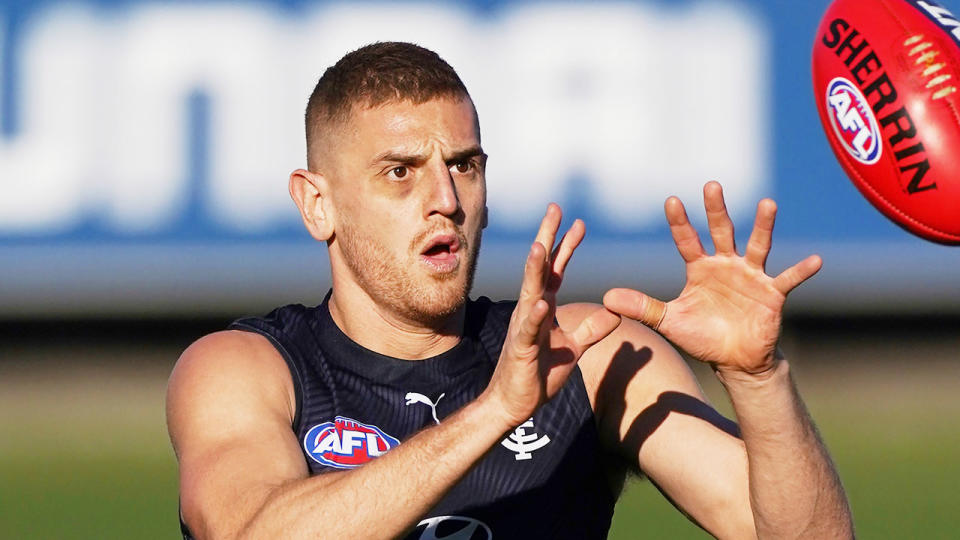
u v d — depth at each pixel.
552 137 35.19
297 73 35.09
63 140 35.06
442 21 35.03
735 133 35.25
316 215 9.58
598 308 10.12
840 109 9.22
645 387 9.62
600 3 35.12
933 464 27.78
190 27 35.06
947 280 35.84
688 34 35.16
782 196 35.47
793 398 8.27
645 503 24.95
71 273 35.41
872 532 22.44
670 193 35.22
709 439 9.23
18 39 34.94
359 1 35.00
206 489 8.14
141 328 37.75
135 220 35.31
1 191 35.09
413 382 9.46
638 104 35.16
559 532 9.30
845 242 35.75
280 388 9.09
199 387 8.87
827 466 8.46
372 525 7.34
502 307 10.30
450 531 9.10
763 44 35.25
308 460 9.02
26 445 29.78
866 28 9.13
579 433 9.46
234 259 35.44
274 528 7.48
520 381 7.35
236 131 35.16
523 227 35.28
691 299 8.09
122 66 35.06
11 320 35.94
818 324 39.06
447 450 7.39
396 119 8.95
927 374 36.66
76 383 35.69
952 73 8.83
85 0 34.97
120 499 25.05
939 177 8.77
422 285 9.04
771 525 8.50
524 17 35.12
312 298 35.69
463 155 9.08
